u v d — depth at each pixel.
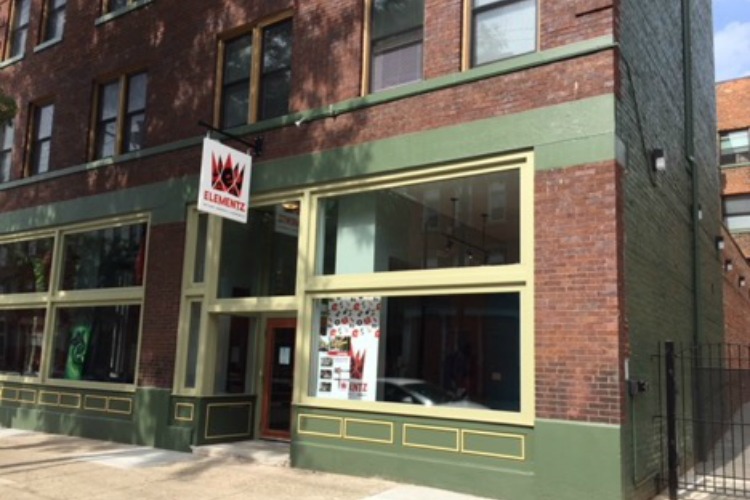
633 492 7.93
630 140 8.84
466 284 9.04
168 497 8.41
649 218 9.59
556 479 7.87
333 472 9.75
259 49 12.28
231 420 12.06
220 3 12.86
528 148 8.76
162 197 12.94
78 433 13.39
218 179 10.43
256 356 12.55
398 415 9.31
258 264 11.64
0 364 15.79
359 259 10.32
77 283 14.46
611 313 7.82
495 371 8.70
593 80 8.41
